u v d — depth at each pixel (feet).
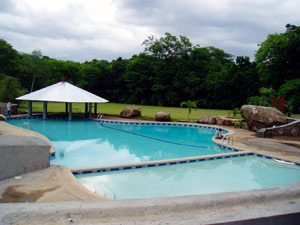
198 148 41.32
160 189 23.18
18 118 68.18
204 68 154.92
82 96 70.49
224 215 10.18
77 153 36.45
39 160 21.31
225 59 187.83
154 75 161.79
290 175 27.99
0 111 69.72
